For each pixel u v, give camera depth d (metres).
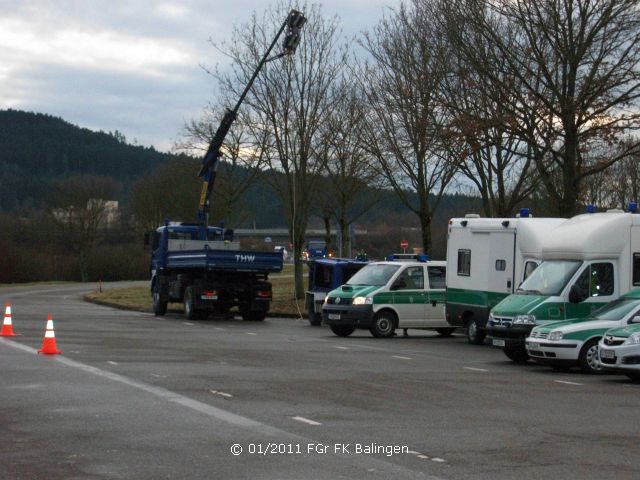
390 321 28.02
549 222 25.45
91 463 9.30
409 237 78.25
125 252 93.31
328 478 8.79
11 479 8.60
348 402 13.64
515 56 28.64
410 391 15.11
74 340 23.56
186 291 35.25
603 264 22.28
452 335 30.55
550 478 8.95
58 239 91.06
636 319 19.06
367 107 36.66
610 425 12.16
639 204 42.84
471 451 10.17
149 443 10.34
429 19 32.28
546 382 17.22
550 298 21.66
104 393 14.10
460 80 30.52
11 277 85.31
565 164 28.73
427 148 32.97
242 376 16.59
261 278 35.34
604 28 27.95
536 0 28.19
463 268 27.09
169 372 16.97
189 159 61.50
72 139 164.62
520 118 28.67
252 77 36.72
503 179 33.44
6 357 19.05
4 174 151.75
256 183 50.91
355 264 33.03
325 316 28.27
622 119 28.17
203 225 38.34
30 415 12.09
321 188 42.59
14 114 164.62
